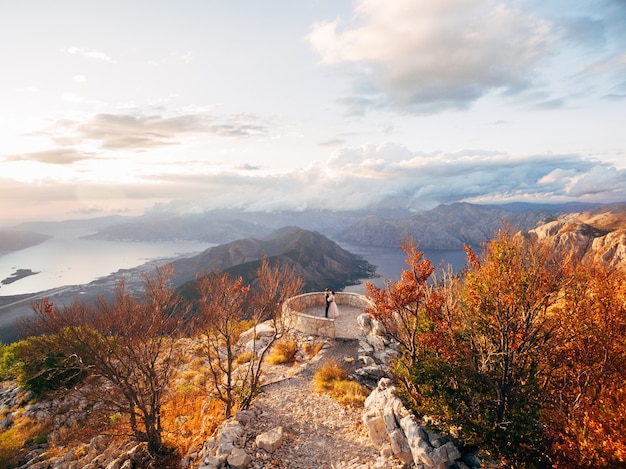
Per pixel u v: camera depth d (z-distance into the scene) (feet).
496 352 37.93
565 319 41.09
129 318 57.47
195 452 48.16
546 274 37.68
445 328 42.34
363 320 80.12
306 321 85.66
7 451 65.92
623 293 41.50
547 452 34.04
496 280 38.34
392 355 68.74
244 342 89.56
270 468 39.55
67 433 70.38
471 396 38.37
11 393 87.81
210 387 69.26
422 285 47.21
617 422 31.22
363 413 51.75
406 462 38.42
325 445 44.32
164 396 69.51
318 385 61.16
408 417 40.83
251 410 52.95
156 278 67.31
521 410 35.60
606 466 29.76
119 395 63.62
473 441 35.86
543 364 41.68
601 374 37.55
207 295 64.85
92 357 52.16
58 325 52.42
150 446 52.80
